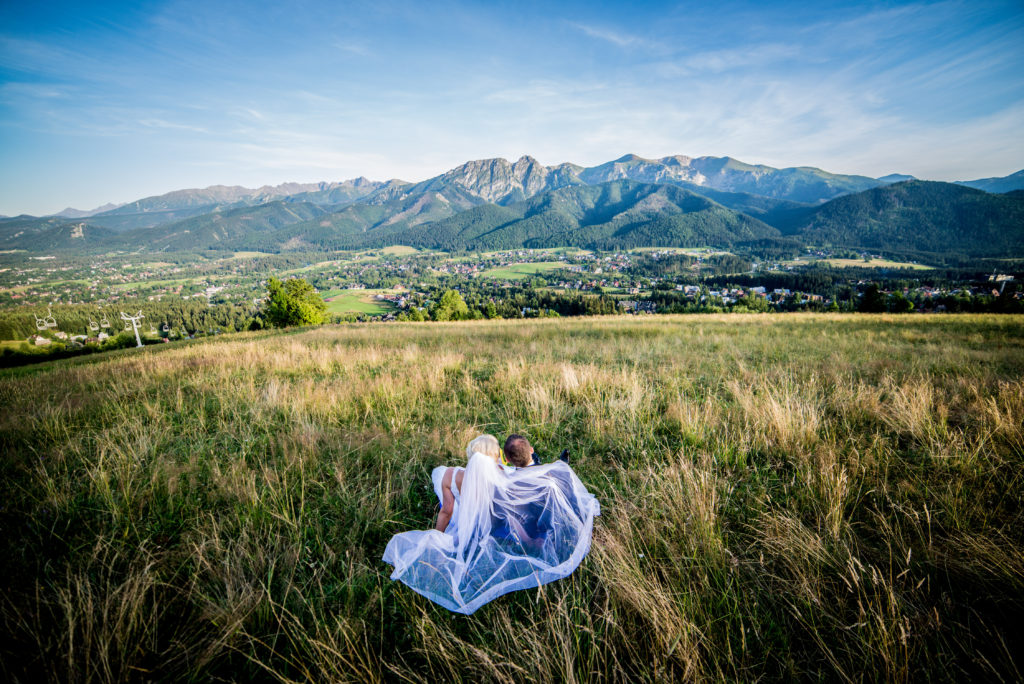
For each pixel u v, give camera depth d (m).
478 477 2.42
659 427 4.86
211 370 8.70
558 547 2.52
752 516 3.01
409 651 2.09
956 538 2.56
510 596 2.38
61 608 2.21
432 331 17.48
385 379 6.95
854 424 4.68
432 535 2.46
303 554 2.74
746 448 4.05
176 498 3.40
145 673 1.95
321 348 11.21
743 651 1.98
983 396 5.13
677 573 2.40
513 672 1.93
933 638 1.94
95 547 2.66
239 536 2.85
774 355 9.03
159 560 2.61
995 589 2.17
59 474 3.87
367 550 2.86
